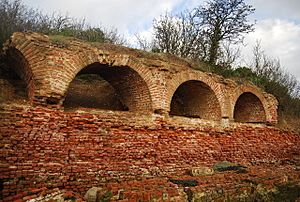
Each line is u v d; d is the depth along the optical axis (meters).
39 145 6.72
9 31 11.74
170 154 8.98
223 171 9.32
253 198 7.51
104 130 7.85
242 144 11.45
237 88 12.07
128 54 9.18
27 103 7.30
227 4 19.34
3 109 6.51
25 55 6.99
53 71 7.29
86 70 9.05
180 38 19.17
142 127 8.62
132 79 9.29
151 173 8.32
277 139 13.22
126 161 7.98
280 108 18.11
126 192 5.99
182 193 6.50
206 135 10.24
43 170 6.60
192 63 11.30
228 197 7.04
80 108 7.70
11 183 6.14
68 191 6.17
